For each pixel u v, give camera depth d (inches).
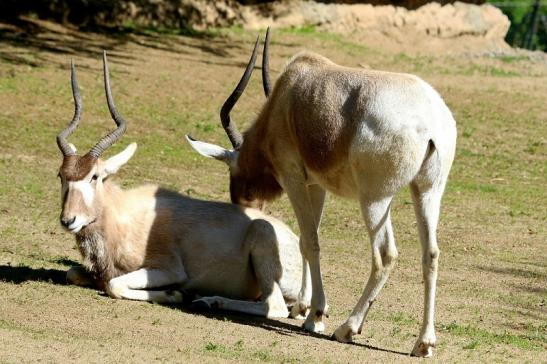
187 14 3107.8
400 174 911.0
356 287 1233.4
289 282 1101.1
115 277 1087.0
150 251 1093.8
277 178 1075.3
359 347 948.6
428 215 922.1
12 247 1290.6
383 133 909.8
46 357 824.3
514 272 1392.7
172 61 2714.1
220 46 2940.5
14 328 913.5
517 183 1990.7
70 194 1053.2
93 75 2468.0
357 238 1526.8
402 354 934.4
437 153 909.8
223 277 1101.1
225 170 1898.4
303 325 1016.9
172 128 2146.9
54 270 1182.9
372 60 3006.9
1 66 2425.0
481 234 1614.2
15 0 2893.7
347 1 3309.5
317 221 1076.5
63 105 2196.1
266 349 913.5
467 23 3481.8
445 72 2979.8
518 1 5698.8
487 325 1099.9
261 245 1082.7
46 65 2495.1
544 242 1593.3
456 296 1230.3
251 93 2507.4
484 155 2177.7
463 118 2458.2
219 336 949.8
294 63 1037.2
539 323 1135.0
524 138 2335.1
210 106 2353.6
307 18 3248.0
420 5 3405.5
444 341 1001.5
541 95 2773.1
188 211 1118.4
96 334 917.2
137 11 3046.3
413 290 1242.6
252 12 3208.7
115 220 1083.9
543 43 4729.3
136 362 829.2
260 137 1085.8
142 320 983.0
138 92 2384.4
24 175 1708.9
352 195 982.4
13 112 2106.3
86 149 1881.2
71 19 2942.9
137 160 1881.2
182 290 1103.0
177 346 897.5
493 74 3019.2
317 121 968.3
